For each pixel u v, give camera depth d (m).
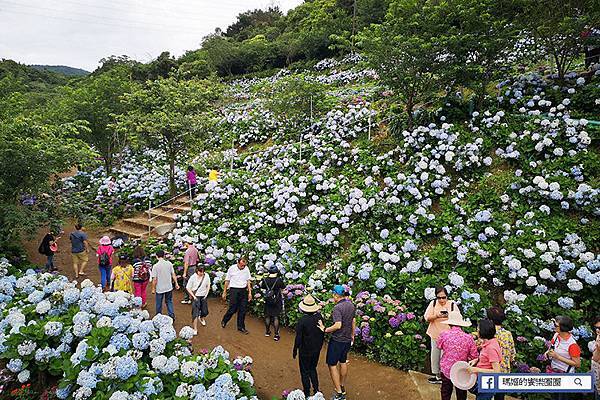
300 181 10.36
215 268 9.02
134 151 18.58
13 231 8.16
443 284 6.52
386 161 9.82
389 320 6.06
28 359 4.64
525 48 11.75
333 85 20.31
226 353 5.02
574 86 9.90
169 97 13.52
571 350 4.41
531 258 6.53
